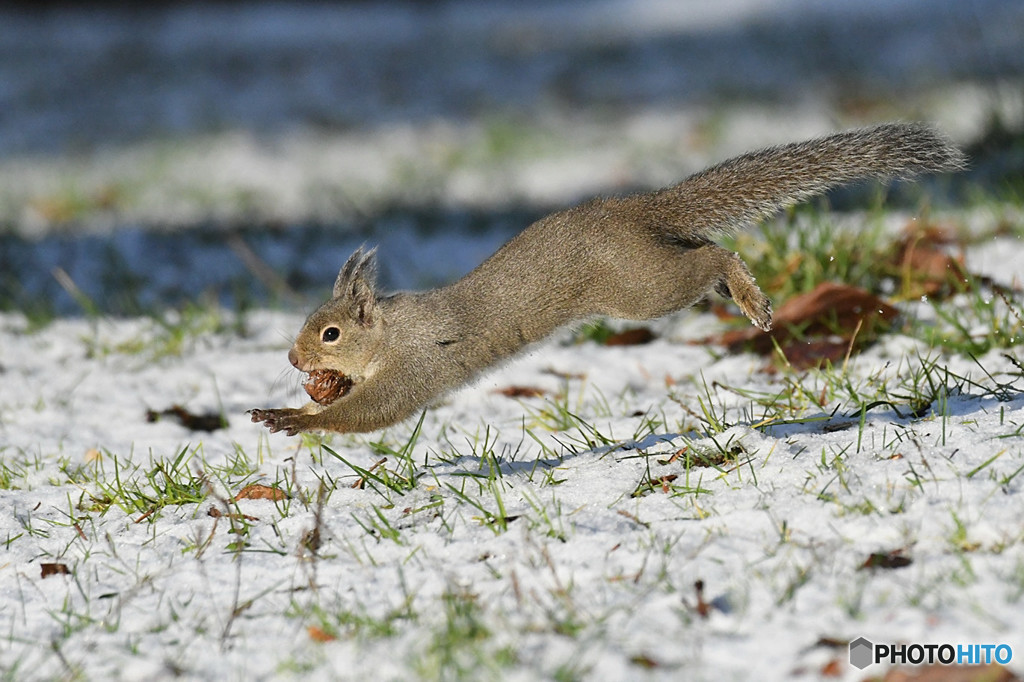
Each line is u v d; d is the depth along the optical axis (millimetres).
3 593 7543
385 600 6930
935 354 10492
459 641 6188
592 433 9695
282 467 9602
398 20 49969
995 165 17688
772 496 7641
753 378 10781
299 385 12016
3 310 15508
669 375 11305
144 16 50312
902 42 34094
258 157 27875
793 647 5965
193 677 6305
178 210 23359
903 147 9781
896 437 8266
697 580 6691
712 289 9500
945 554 6637
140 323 14195
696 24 44125
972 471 7484
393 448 9977
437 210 21188
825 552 6824
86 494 9156
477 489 8555
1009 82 22125
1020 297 11609
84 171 27234
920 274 12242
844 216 15359
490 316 9469
